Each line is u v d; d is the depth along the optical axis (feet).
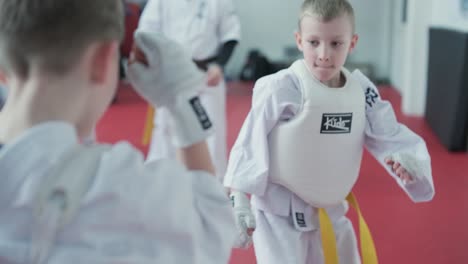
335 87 5.50
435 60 17.74
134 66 2.90
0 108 3.13
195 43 10.94
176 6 10.94
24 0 2.40
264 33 31.01
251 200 5.94
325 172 5.42
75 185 2.35
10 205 2.32
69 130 2.43
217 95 11.00
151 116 7.11
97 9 2.48
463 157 14.52
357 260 5.97
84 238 2.37
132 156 2.55
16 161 2.32
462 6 15.48
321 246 5.86
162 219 2.50
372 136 5.64
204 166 2.96
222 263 2.78
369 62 30.22
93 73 2.55
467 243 9.44
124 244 2.43
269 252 5.61
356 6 29.58
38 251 2.29
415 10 19.77
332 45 5.12
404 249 9.27
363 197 11.64
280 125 5.42
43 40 2.40
